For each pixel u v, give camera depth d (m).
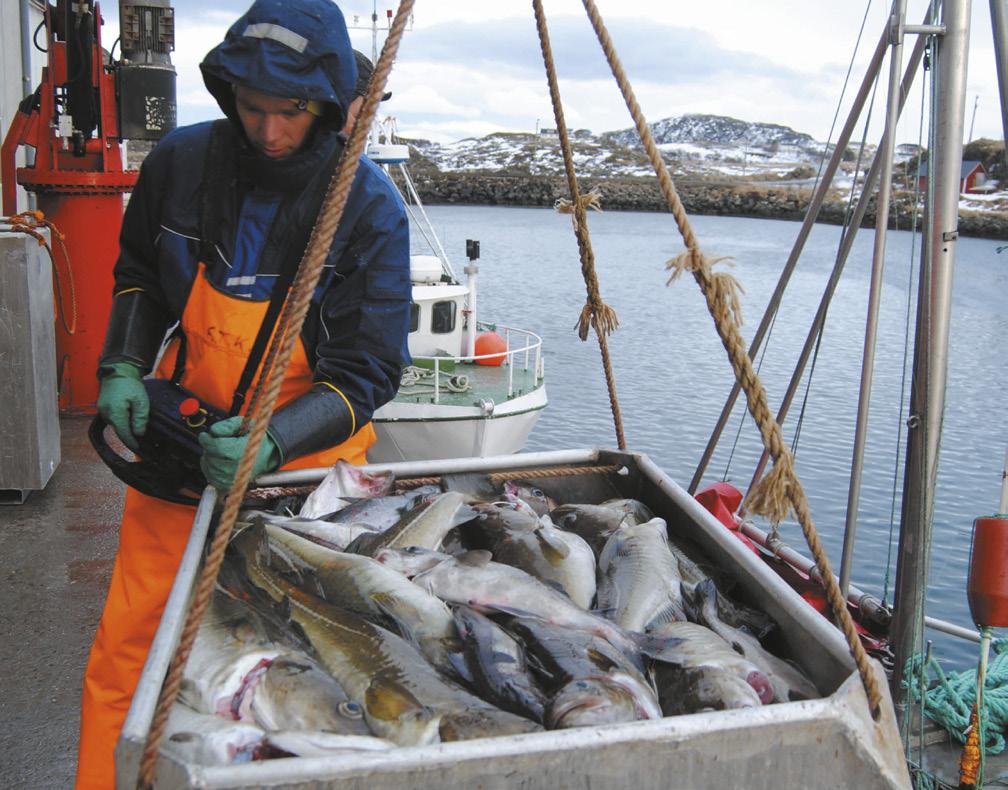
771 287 30.94
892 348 21.59
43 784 3.04
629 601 2.17
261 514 2.35
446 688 1.71
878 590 9.20
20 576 4.48
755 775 1.48
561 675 1.72
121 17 7.47
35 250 5.24
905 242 43.72
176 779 1.36
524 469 2.87
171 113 7.50
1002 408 15.99
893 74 3.09
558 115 2.96
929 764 2.95
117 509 5.35
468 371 10.27
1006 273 30.14
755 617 2.09
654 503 2.77
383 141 11.24
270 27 2.30
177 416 2.62
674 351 20.48
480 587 2.07
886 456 13.34
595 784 1.42
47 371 5.52
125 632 2.64
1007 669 3.34
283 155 2.48
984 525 2.75
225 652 1.75
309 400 2.51
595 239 47.97
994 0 3.05
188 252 2.61
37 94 7.34
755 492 1.70
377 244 2.59
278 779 1.33
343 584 2.08
